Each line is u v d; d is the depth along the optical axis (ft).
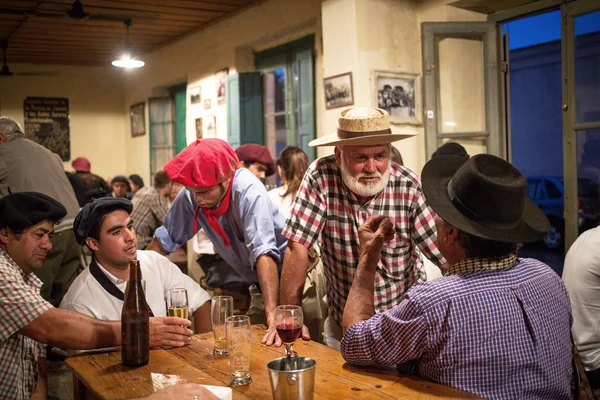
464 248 4.91
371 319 5.33
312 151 19.84
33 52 29.04
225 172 7.87
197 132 25.95
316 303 9.65
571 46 13.69
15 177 11.96
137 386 5.37
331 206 7.16
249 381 5.43
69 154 32.63
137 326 5.93
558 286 5.13
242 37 22.11
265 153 13.75
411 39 16.19
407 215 7.06
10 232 6.68
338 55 15.70
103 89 33.35
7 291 6.16
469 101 15.78
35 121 31.81
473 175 4.80
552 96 31.99
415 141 16.20
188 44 26.04
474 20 15.74
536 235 4.85
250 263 8.59
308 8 18.71
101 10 21.76
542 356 4.79
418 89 16.10
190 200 8.70
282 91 21.52
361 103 15.19
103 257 7.34
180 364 6.00
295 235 7.11
